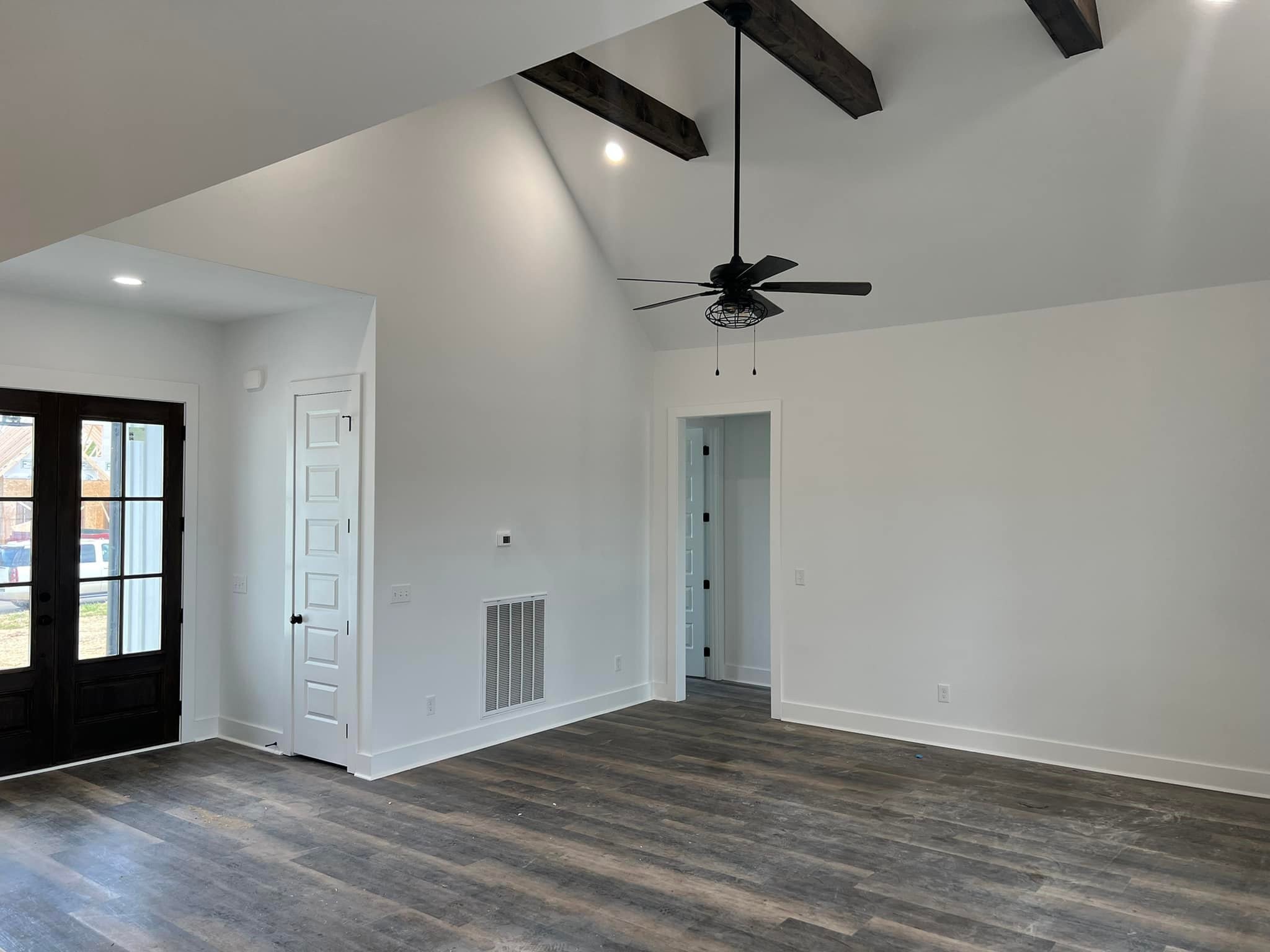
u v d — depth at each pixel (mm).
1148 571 4980
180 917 3256
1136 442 5023
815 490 6211
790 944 3066
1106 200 4621
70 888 3494
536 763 5203
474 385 5500
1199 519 4840
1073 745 5184
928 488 5734
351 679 4996
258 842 3961
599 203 6133
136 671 5387
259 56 1781
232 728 5676
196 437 5645
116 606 5297
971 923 3227
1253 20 3709
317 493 5219
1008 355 5449
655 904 3371
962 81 4391
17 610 4891
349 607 5016
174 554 5547
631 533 6824
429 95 1998
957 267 5328
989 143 4602
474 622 5500
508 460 5742
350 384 5043
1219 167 4262
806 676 6215
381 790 4691
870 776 4992
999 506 5469
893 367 5891
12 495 4875
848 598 6043
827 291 4008
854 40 4387
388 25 1690
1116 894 3477
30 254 4074
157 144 2148
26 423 4930
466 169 5465
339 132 2162
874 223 5289
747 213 5582
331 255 4691
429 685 5203
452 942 3070
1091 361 5168
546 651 6039
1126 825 4223
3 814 4305
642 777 4949
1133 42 3955
